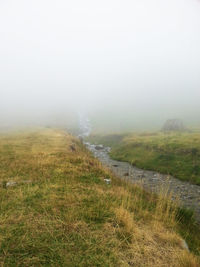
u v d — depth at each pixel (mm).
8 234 6562
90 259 5758
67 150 27531
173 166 30797
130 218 8242
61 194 10570
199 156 32656
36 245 6133
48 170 15836
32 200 9523
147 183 22750
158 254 6500
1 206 8750
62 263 5508
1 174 14672
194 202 16828
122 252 6316
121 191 12602
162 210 11016
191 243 8328
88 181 14094
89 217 8125
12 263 5402
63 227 7234
